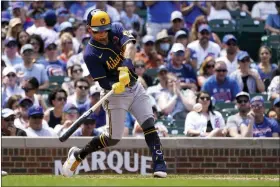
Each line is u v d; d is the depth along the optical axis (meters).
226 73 37.25
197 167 30.81
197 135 32.62
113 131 23.27
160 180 21.47
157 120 34.78
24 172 30.42
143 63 37.97
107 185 19.33
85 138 30.64
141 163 30.64
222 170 30.92
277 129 34.09
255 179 24.36
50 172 30.52
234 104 36.19
